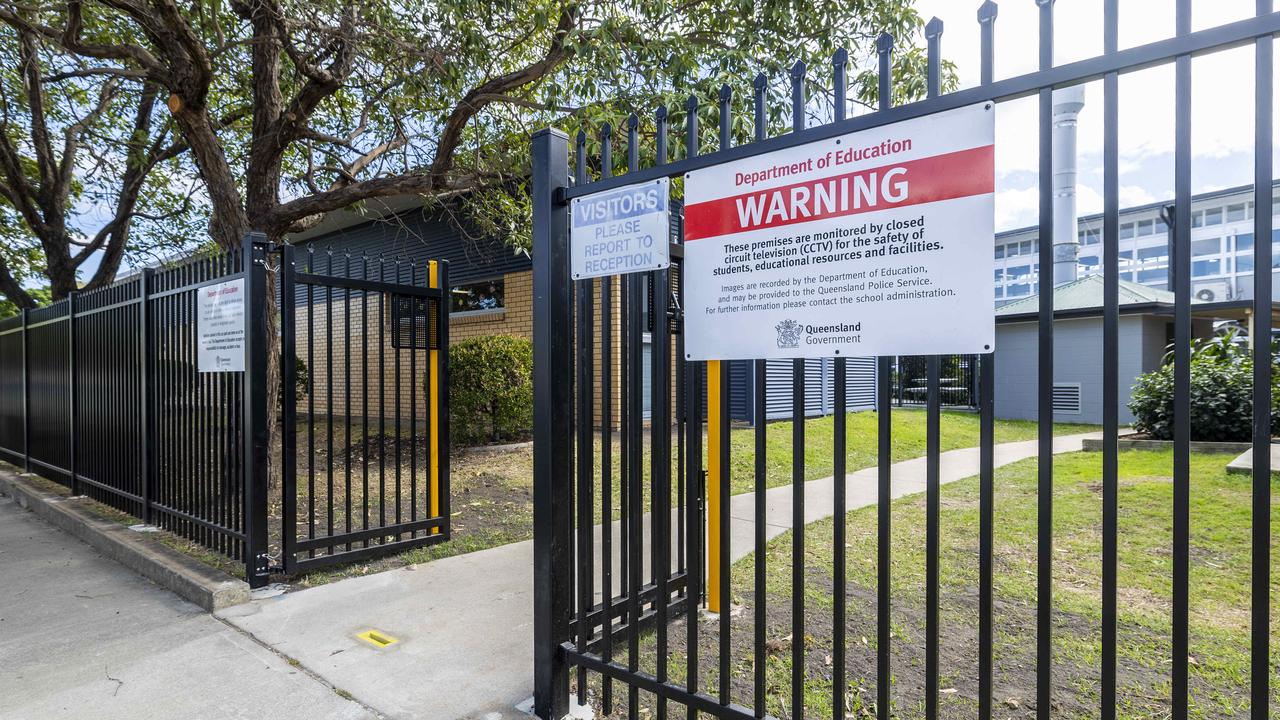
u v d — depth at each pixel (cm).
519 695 271
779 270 200
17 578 425
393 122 794
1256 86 133
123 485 549
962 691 262
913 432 1067
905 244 176
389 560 451
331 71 675
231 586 370
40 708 265
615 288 684
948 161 169
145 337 505
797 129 195
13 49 884
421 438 1006
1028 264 2188
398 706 263
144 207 1084
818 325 193
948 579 394
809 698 261
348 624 342
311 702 267
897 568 416
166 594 392
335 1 611
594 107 573
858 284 184
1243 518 494
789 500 625
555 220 255
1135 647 299
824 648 306
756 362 206
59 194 988
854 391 1295
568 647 255
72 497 618
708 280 217
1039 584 156
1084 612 339
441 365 496
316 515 582
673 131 568
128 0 564
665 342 235
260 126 697
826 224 190
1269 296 132
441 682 281
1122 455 793
